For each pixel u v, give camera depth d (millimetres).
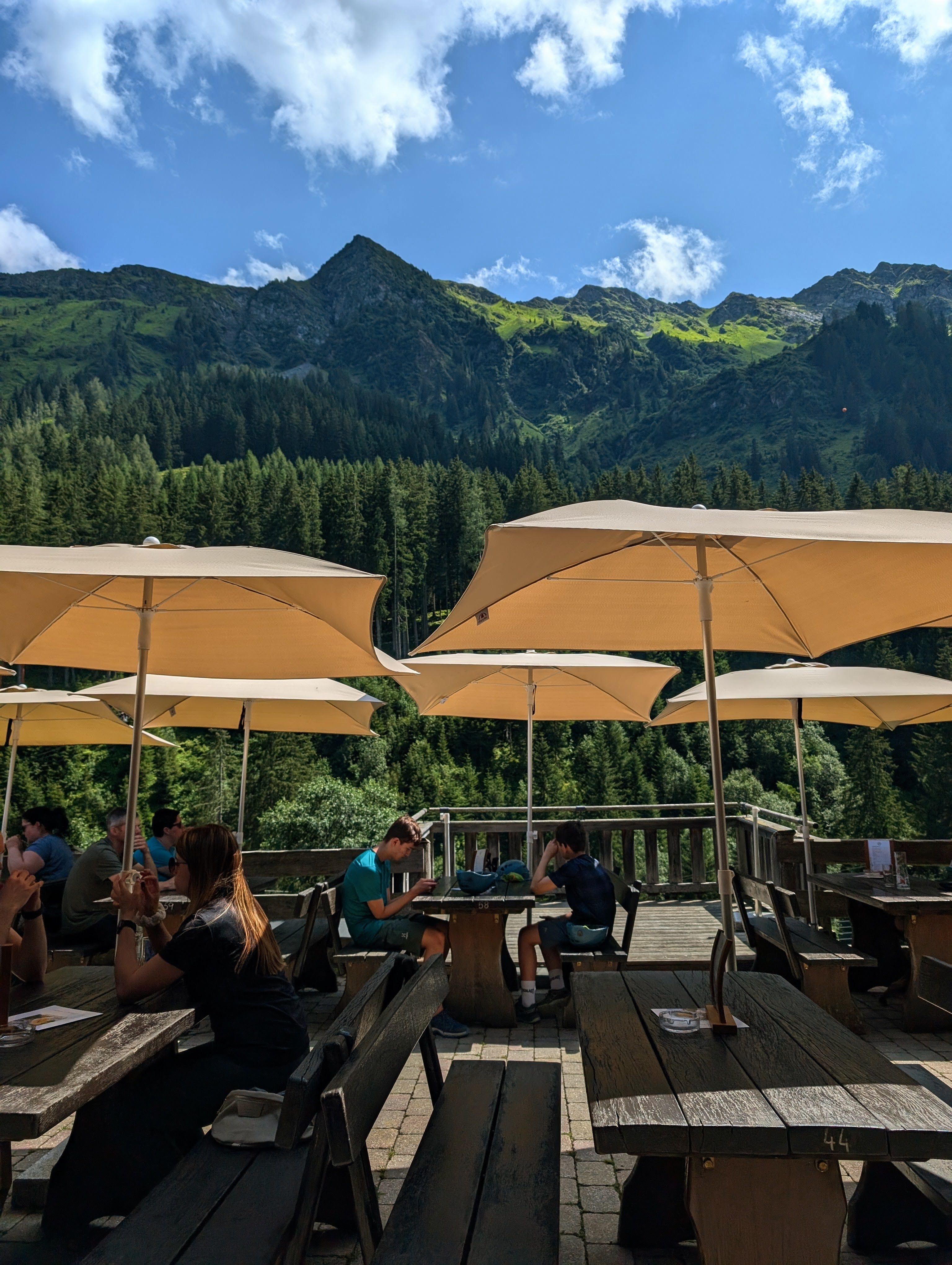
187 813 65562
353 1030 2393
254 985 3197
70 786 66438
